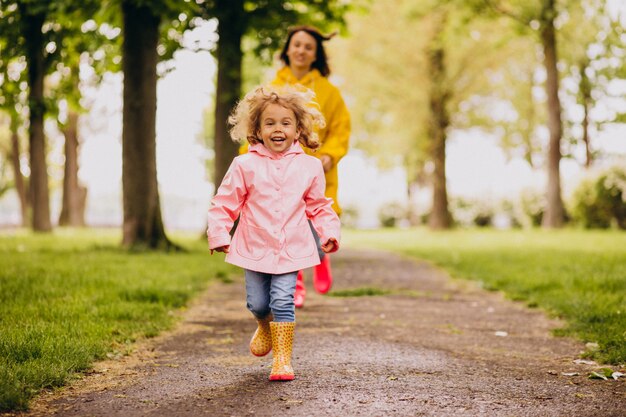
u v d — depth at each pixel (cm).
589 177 2173
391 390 330
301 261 358
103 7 1157
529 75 2755
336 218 375
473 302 667
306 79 557
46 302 529
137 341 449
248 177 365
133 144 1131
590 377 359
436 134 2445
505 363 399
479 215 3039
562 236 1711
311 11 1359
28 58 1530
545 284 709
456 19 2212
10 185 4162
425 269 1025
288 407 301
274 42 1320
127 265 832
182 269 832
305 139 392
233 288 748
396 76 2394
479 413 295
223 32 1294
